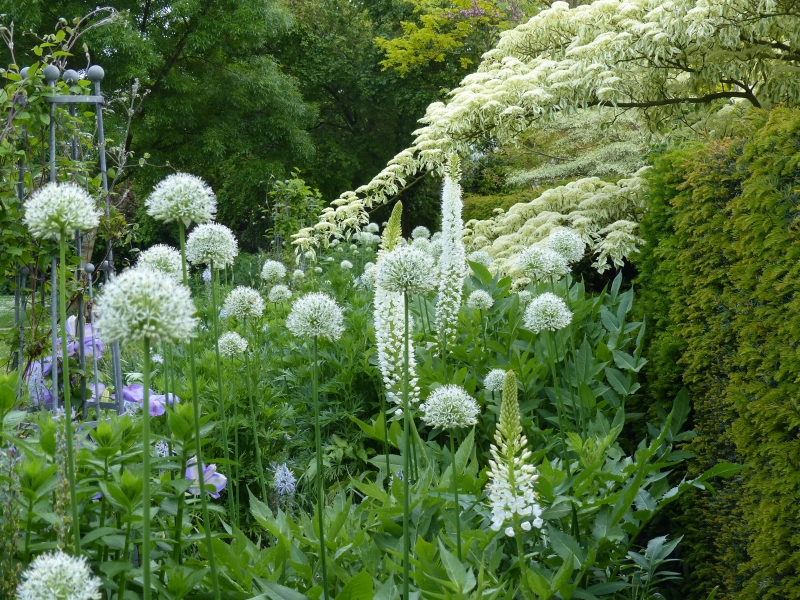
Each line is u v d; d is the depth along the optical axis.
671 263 3.92
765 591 2.86
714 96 6.46
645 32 5.86
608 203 6.50
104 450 2.07
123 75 14.01
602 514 2.71
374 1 22.47
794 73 5.91
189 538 2.16
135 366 5.21
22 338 3.55
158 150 16.17
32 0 12.98
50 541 1.99
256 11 16.30
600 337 4.43
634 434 4.35
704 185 3.50
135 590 2.07
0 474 1.93
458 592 1.89
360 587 2.00
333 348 4.84
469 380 3.77
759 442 2.98
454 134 6.60
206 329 5.76
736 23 5.54
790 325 2.71
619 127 8.29
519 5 16.78
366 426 3.07
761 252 3.00
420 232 8.66
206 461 2.19
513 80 6.19
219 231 2.56
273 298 5.33
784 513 2.73
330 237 10.02
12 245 3.35
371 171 22.53
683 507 3.64
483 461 3.82
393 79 20.42
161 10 15.45
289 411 4.16
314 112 19.00
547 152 10.63
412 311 4.43
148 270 1.56
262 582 2.04
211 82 16.39
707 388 3.52
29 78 3.23
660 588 3.69
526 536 2.69
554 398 3.96
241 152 16.92
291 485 3.35
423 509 2.56
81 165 3.55
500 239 6.71
